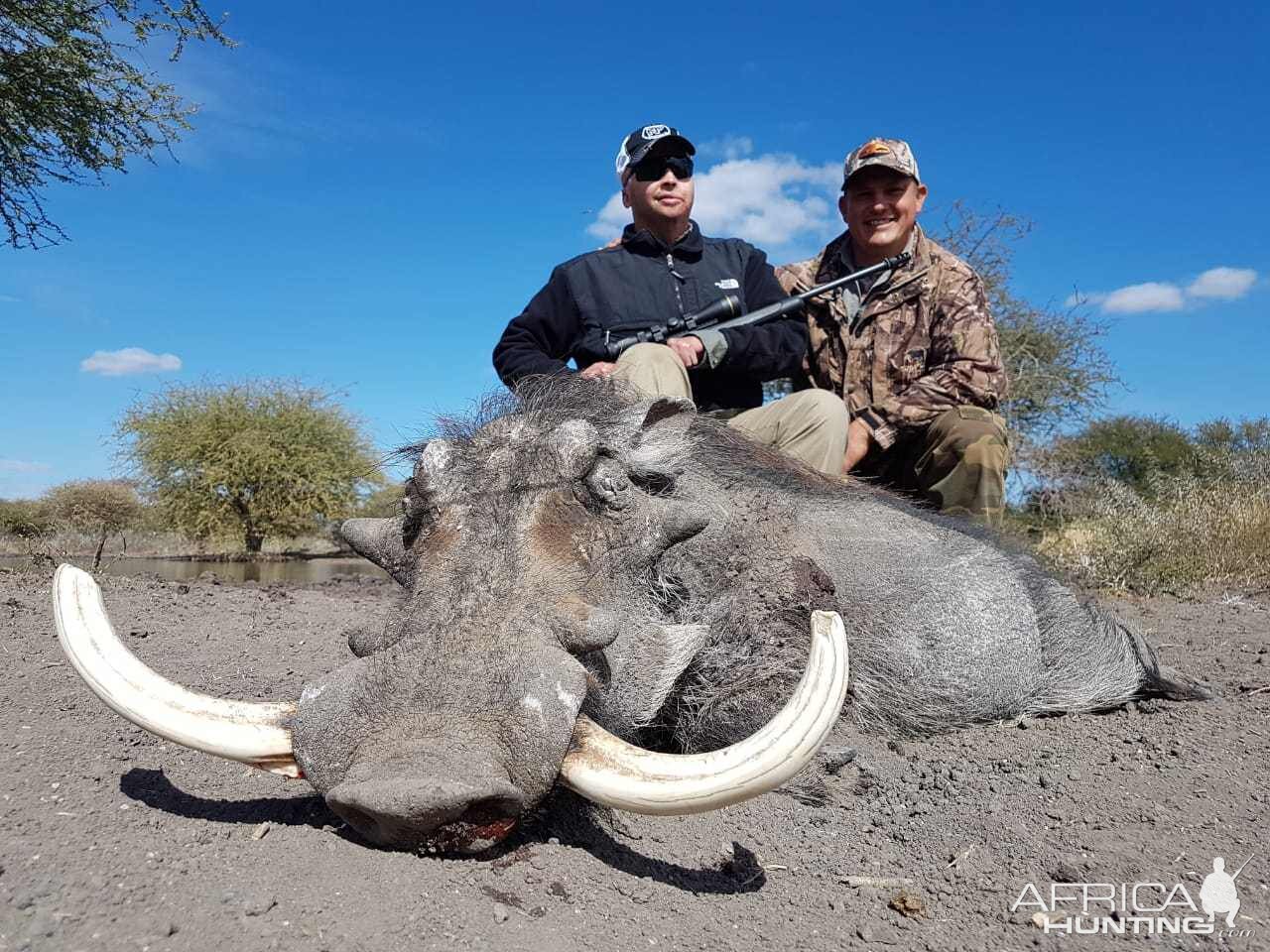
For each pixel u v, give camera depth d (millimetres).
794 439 5105
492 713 2309
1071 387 16328
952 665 4527
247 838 2439
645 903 2402
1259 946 2445
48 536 12344
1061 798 3402
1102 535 10000
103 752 3105
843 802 3385
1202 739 4152
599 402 3645
